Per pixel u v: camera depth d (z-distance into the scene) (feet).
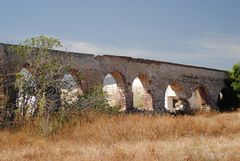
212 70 104.58
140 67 86.28
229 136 38.91
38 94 51.44
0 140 38.42
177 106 98.07
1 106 51.49
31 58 55.88
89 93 60.03
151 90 88.33
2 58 58.29
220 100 108.68
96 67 75.87
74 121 49.34
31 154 30.04
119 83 83.46
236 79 105.09
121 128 43.42
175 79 94.22
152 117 52.13
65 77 56.44
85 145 35.24
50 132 44.62
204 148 28.89
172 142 34.65
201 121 48.47
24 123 48.67
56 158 27.63
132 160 25.13
